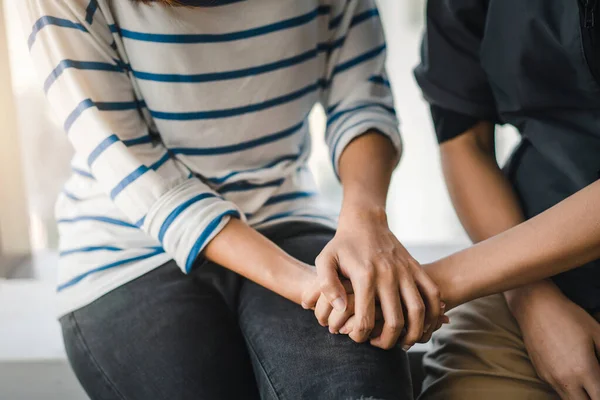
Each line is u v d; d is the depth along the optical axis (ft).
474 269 2.79
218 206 2.93
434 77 3.41
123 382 2.93
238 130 3.19
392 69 6.41
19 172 4.84
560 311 2.89
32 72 5.42
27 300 4.50
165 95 3.06
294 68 3.21
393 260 2.75
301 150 3.52
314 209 3.42
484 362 3.00
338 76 3.46
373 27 3.48
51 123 5.50
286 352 2.68
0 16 4.56
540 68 3.05
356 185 3.13
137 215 2.96
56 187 5.53
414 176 6.66
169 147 3.21
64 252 3.32
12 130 4.74
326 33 3.42
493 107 3.41
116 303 3.04
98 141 2.95
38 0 2.89
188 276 3.11
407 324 2.71
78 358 3.06
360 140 3.30
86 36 2.93
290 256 2.93
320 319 2.72
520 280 2.78
